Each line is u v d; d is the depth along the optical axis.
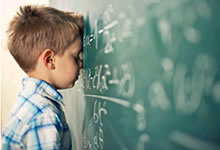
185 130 0.30
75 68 0.73
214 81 0.26
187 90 0.30
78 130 0.83
